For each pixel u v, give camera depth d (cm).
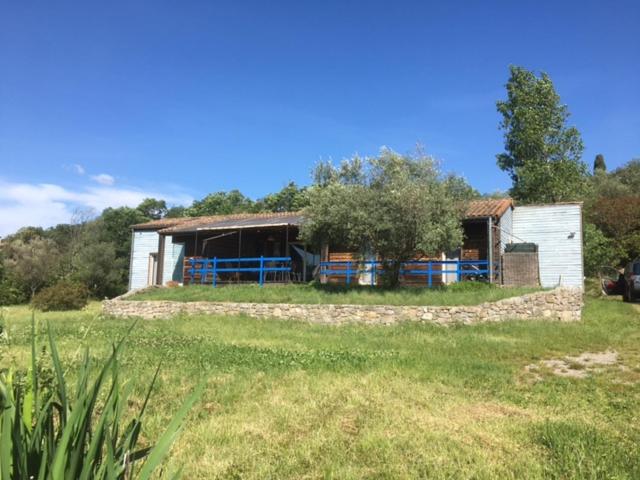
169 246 2925
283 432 559
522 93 3109
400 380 808
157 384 745
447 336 1314
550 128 3086
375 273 2050
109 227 5391
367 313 1606
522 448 517
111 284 3972
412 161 1905
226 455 487
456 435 549
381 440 526
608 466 464
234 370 872
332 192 1847
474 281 1944
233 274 2562
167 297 2105
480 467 459
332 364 930
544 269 2317
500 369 907
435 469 456
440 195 1764
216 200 5947
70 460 229
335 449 505
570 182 3058
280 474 448
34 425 254
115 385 265
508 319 1480
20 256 4016
